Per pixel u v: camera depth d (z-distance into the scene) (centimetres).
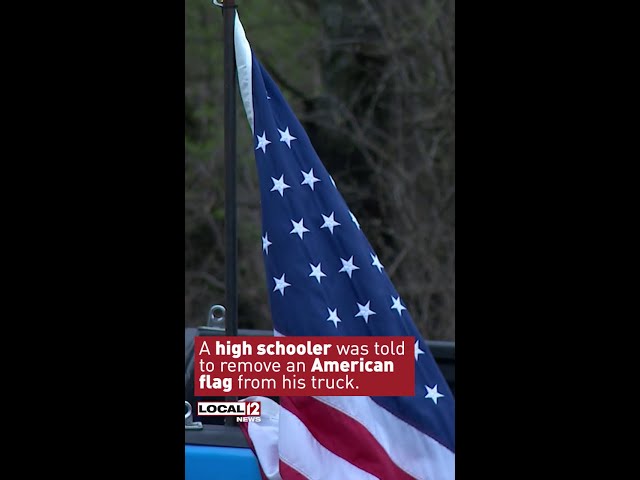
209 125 1964
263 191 769
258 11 1952
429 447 767
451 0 1781
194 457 756
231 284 793
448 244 1811
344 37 1845
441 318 1803
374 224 1831
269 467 744
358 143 1817
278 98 795
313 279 760
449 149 1802
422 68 1805
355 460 739
